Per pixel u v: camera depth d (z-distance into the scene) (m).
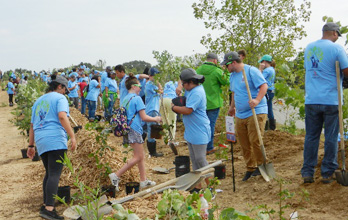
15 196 6.74
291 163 6.92
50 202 5.41
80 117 15.52
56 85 5.75
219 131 10.54
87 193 6.36
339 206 4.88
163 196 3.65
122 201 4.34
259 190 5.82
